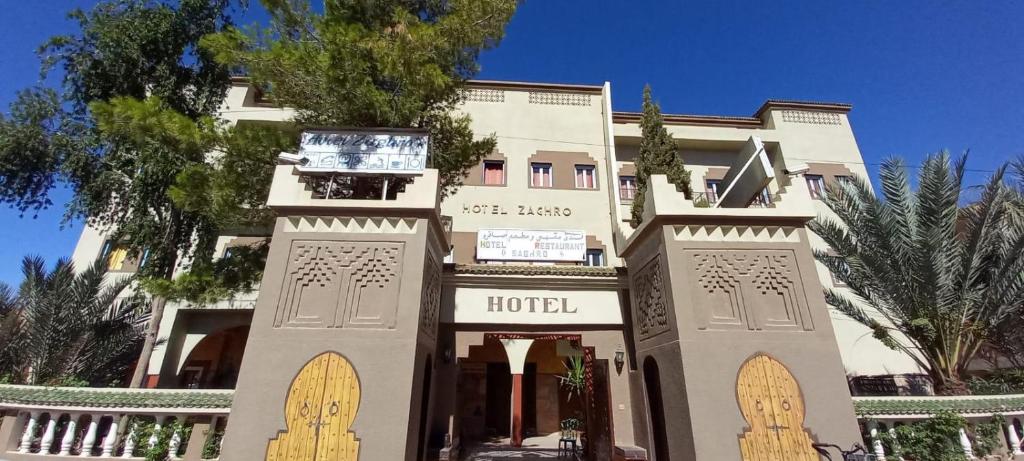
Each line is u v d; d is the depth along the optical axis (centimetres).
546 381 1786
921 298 922
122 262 1513
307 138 759
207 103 1303
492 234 1196
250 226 906
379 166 744
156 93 1204
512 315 876
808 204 736
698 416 615
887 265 935
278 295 643
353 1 920
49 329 1084
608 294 914
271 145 827
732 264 707
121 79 1191
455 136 994
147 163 1114
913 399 761
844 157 1730
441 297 874
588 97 1764
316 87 841
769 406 626
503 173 1593
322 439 575
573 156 1648
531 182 1591
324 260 669
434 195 714
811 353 659
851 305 1040
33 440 675
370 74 853
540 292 903
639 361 820
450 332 866
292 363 607
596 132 1697
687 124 1820
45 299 1116
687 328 661
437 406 821
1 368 1068
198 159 996
